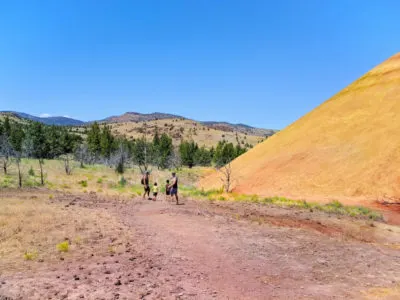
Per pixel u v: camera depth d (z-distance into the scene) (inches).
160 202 976.9
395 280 370.9
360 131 1844.2
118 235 482.9
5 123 3909.9
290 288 324.2
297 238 557.6
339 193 1475.1
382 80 2256.4
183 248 438.0
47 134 3831.2
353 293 322.0
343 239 605.3
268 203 1079.0
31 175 1749.5
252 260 408.5
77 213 655.1
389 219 984.3
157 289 287.7
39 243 417.4
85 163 3080.7
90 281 294.8
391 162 1510.8
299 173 1722.4
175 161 4148.6
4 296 247.0
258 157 2219.5
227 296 288.7
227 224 630.5
